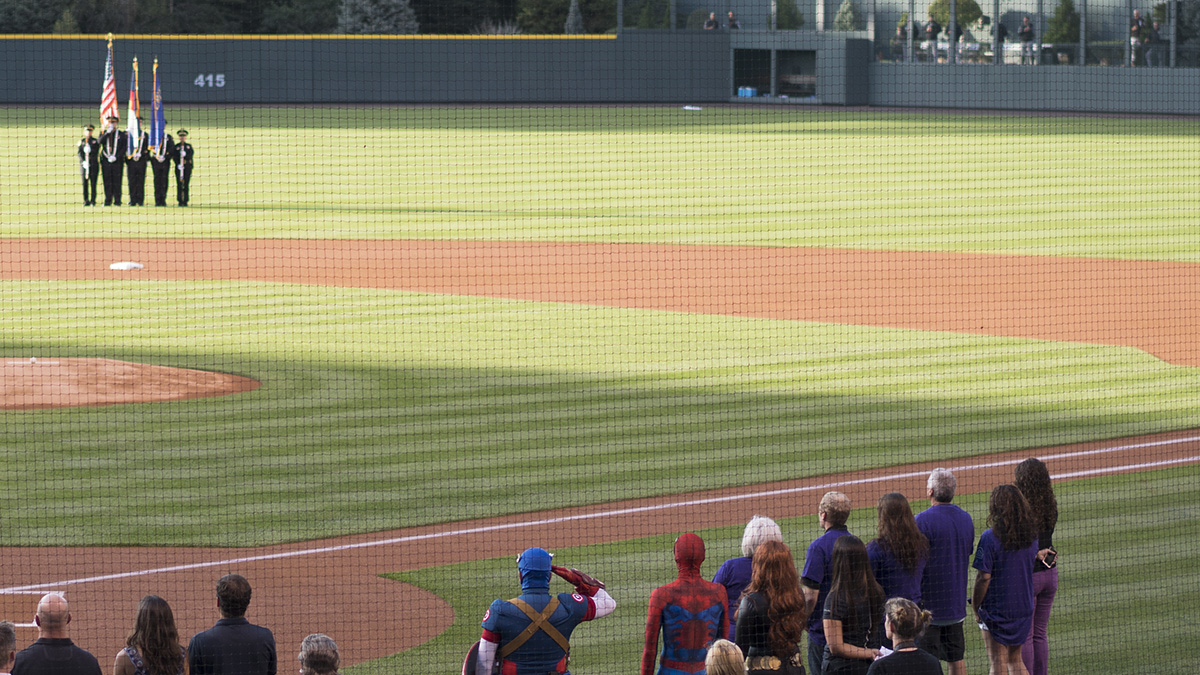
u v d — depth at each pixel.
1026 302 43.88
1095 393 32.66
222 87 125.38
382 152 89.81
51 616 13.30
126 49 123.12
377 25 135.88
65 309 41.44
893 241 55.97
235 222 60.19
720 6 134.00
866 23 129.75
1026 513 15.81
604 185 74.81
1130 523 23.12
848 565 14.41
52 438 27.91
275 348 36.53
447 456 27.06
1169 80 115.00
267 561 21.17
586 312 42.00
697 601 14.19
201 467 26.08
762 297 44.66
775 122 110.06
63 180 74.50
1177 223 60.22
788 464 26.80
